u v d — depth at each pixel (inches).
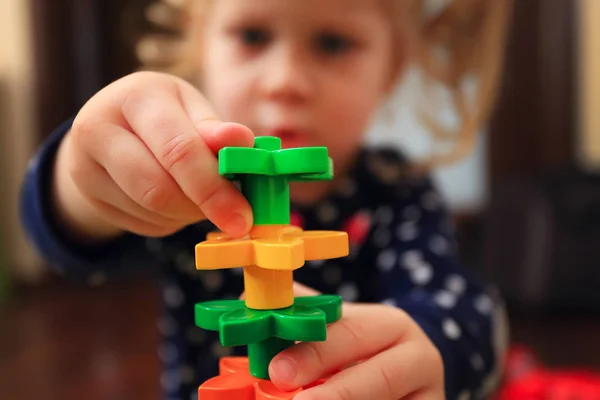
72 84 47.6
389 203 18.8
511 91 43.6
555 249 34.9
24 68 46.3
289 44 15.3
